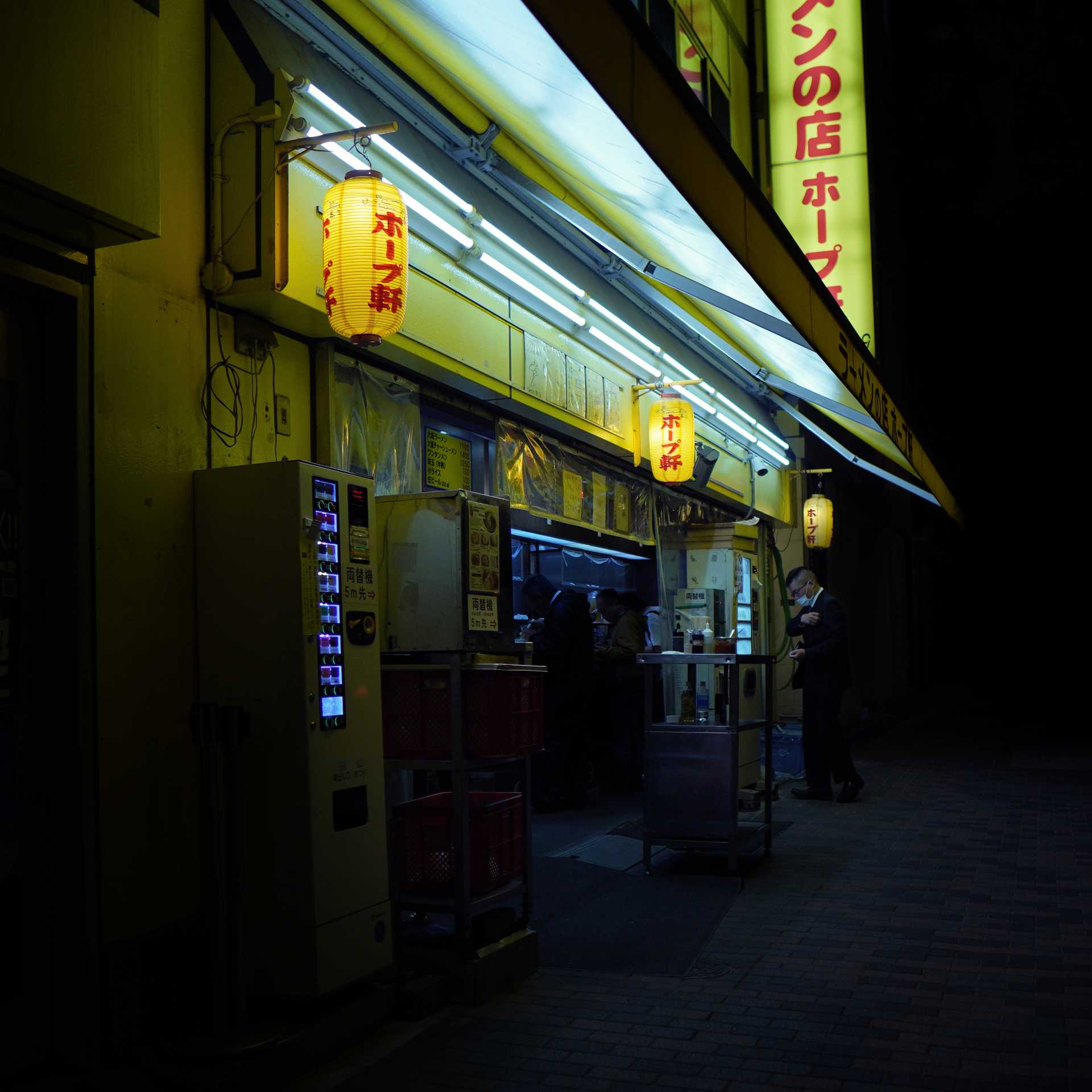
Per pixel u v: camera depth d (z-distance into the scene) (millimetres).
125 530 3934
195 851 4145
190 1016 4066
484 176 6312
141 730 3932
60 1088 3508
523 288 6887
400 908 4680
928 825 8516
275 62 4543
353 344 4922
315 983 3814
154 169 3688
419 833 4723
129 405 4012
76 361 3756
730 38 11633
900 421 10008
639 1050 3967
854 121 11922
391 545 4809
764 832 7305
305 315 4777
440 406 6465
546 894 6238
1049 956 5055
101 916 3736
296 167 4629
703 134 4641
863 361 7996
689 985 4703
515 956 4742
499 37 4098
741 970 4906
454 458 6805
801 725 12812
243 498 4090
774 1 12336
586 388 8055
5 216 3473
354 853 4062
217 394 4504
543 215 7004
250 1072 3553
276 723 3930
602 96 3684
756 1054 3922
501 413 7273
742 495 12570
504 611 4973
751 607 11914
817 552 16094
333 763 3992
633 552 10781
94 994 3678
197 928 4133
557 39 3375
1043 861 7164
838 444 12766
